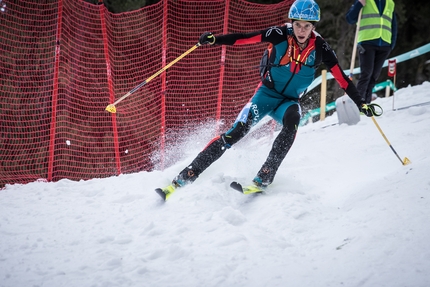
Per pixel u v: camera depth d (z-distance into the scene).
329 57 3.44
